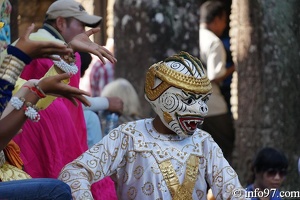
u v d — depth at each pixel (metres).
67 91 6.52
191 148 7.21
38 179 6.32
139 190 7.12
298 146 14.16
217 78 13.70
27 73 8.12
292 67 14.09
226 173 7.22
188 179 7.14
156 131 7.21
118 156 7.12
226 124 13.75
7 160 7.09
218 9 14.12
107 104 9.89
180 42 10.12
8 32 7.06
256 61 14.05
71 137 8.09
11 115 6.46
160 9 10.03
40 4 14.61
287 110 14.09
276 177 10.00
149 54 10.06
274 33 13.98
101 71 12.48
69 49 6.48
